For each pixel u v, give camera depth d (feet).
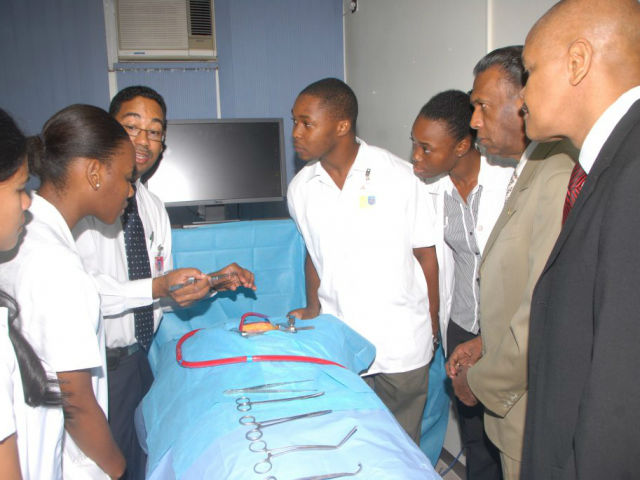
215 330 3.58
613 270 2.00
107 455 3.11
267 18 9.61
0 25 8.82
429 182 5.02
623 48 2.29
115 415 4.18
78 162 2.93
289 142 9.96
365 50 8.61
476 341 4.32
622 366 1.97
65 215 3.06
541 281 2.63
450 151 4.22
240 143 6.63
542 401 2.57
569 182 2.85
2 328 2.06
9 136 1.94
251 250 4.85
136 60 9.40
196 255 4.75
